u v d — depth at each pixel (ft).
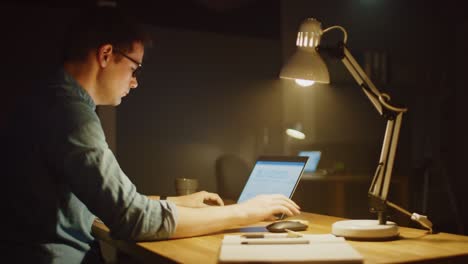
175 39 15.10
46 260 4.44
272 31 17.30
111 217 4.15
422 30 20.03
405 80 19.26
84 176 4.13
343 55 4.79
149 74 14.51
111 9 4.77
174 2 15.19
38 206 4.41
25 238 4.45
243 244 3.60
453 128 19.08
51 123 4.32
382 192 4.55
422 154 18.92
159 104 14.65
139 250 4.20
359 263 3.00
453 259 3.64
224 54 16.06
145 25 14.65
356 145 14.93
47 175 4.40
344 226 4.40
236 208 4.70
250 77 16.60
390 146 4.58
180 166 14.92
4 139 4.58
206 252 3.86
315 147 15.80
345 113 17.25
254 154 16.42
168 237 4.38
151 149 14.43
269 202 4.86
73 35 4.72
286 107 17.44
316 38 5.04
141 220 4.19
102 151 4.24
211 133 15.58
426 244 4.09
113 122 8.22
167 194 14.64
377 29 19.52
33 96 4.62
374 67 17.44
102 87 4.78
